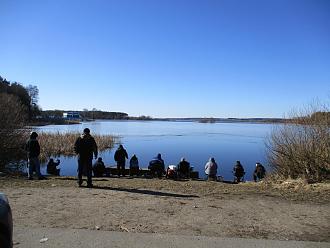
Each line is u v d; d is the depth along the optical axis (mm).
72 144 41531
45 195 10727
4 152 22312
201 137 84188
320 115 15414
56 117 150750
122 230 7375
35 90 117312
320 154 14820
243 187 13305
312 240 7035
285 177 15688
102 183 13844
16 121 23328
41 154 34750
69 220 7996
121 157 20812
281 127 16359
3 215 4727
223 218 8484
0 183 13125
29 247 6289
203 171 31109
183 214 8727
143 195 11008
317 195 11430
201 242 6746
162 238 6918
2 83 87938
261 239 7008
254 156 42219
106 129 115750
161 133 102875
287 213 9078
